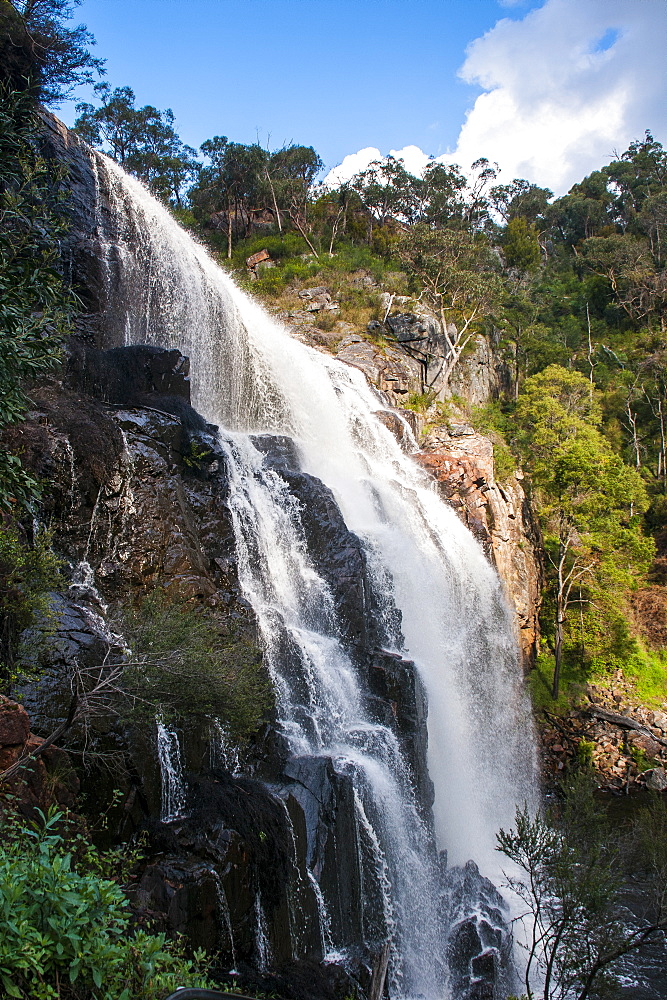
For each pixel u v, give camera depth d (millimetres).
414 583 27688
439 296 56344
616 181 109375
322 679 19609
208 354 32844
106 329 27453
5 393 10156
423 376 50281
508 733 33062
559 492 41594
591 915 13742
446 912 18047
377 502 30625
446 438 43250
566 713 36438
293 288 58031
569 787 16250
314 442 35250
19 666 11477
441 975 17016
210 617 16500
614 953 13914
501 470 42031
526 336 65938
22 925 5918
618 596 40875
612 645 39531
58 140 28656
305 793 15438
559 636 37469
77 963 6086
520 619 37688
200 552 17969
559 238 104562
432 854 18844
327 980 13281
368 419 39156
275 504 23531
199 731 14531
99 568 15781
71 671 12000
